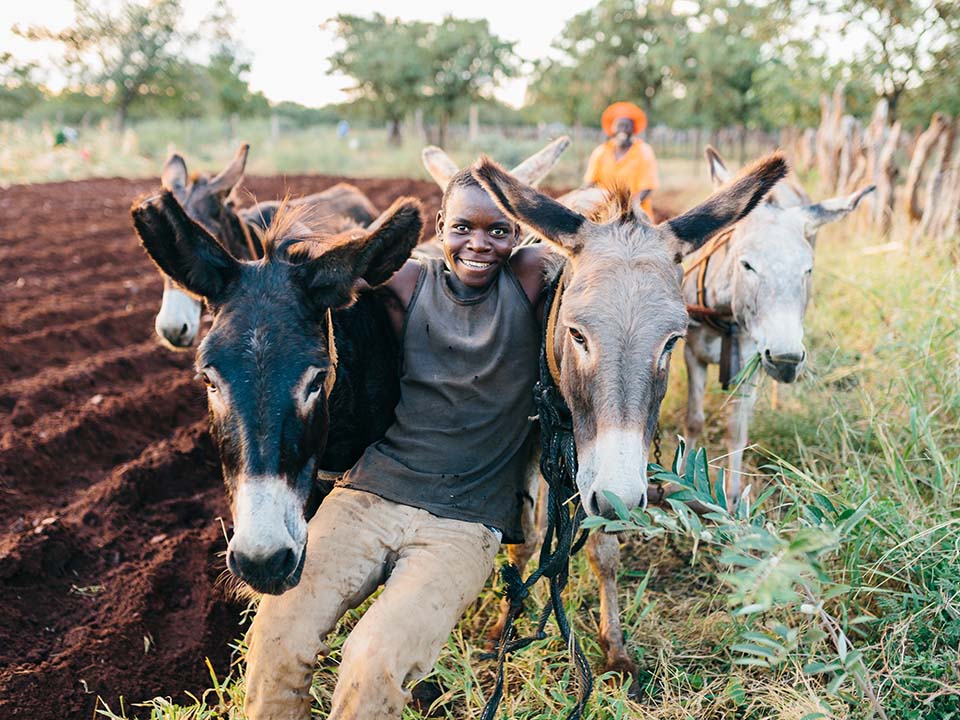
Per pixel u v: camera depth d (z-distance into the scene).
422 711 3.16
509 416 2.85
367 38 34.47
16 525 4.41
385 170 23.16
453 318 2.84
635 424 2.33
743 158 27.62
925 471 3.90
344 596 2.48
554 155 4.65
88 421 5.43
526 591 2.75
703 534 2.25
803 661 3.00
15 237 10.95
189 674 3.48
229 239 5.85
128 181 18.83
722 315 4.35
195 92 38.44
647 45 28.20
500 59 31.47
